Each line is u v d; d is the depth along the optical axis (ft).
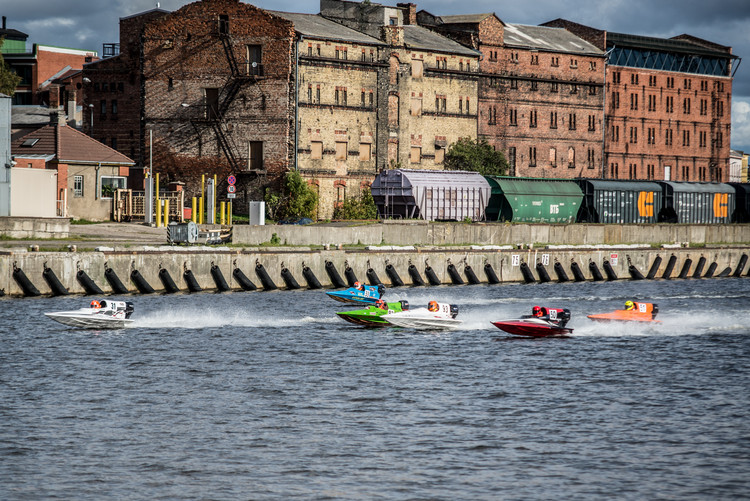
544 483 185.16
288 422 221.46
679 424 223.10
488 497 178.29
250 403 238.07
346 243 529.86
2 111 499.10
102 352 295.69
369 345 318.24
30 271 404.77
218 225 551.59
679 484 185.47
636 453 201.98
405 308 359.05
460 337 338.34
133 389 250.37
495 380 267.18
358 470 190.70
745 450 204.54
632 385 263.49
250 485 182.91
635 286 552.41
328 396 245.65
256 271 464.65
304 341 323.16
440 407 235.61
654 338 344.69
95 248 425.28
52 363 278.26
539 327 340.59
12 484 182.19
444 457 198.39
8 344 304.09
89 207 608.60
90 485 182.29
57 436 208.95
